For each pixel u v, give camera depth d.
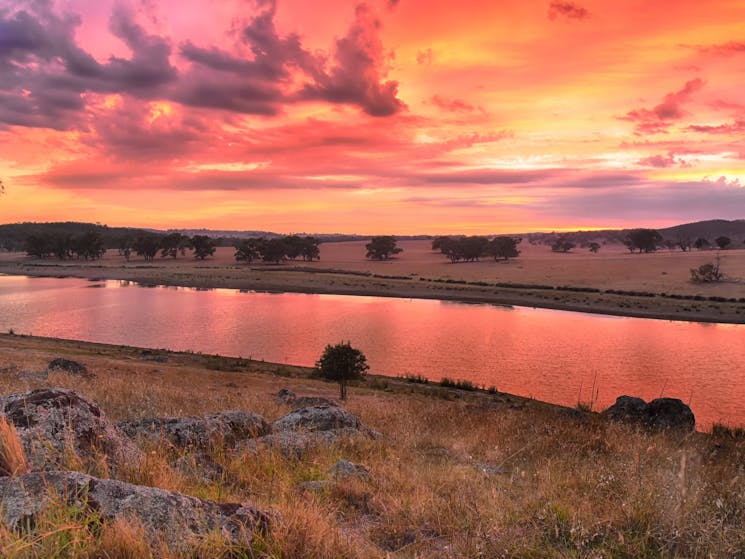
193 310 92.44
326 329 73.56
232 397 14.70
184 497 3.13
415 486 4.98
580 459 6.88
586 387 43.44
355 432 7.97
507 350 59.78
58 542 2.38
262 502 4.09
